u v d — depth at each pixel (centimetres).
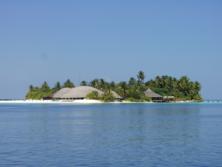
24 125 9294
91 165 3991
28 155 4597
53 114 14512
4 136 6744
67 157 4453
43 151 4903
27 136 6738
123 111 16525
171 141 5906
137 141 5928
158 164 4019
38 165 3997
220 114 14125
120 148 5162
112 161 4194
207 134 6894
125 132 7356
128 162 4131
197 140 6012
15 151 4909
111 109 18775
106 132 7375
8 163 4097
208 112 15862
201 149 5009
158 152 4788
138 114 14112
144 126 8762
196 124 9338
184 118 11775
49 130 7888
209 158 4328
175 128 8194
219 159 4262
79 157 4450
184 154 4612
